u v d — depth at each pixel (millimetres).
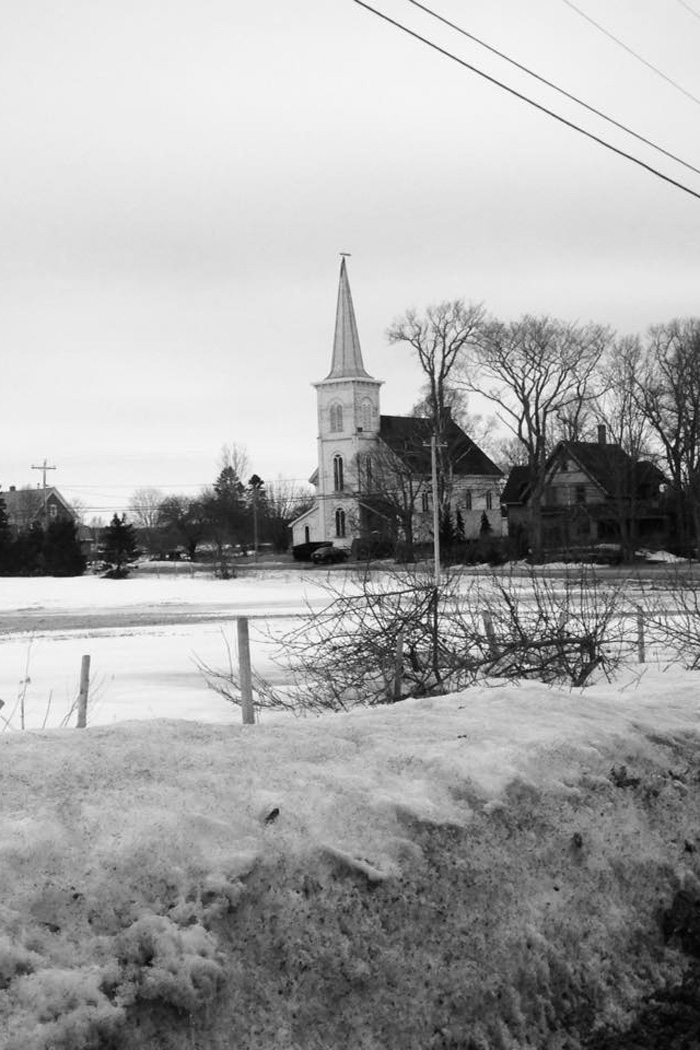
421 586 15969
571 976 6273
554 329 78562
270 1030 5039
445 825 6215
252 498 124438
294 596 53188
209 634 32000
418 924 5750
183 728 7258
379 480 83625
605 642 16609
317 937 5355
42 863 4965
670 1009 6449
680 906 7207
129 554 96875
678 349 77250
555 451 79875
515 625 16125
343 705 15109
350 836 5832
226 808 5758
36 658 25875
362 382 113938
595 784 7367
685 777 8164
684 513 78688
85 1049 4449
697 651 18844
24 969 4512
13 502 147125
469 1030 5688
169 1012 4770
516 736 7715
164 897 5059
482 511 108188
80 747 6480
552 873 6602
